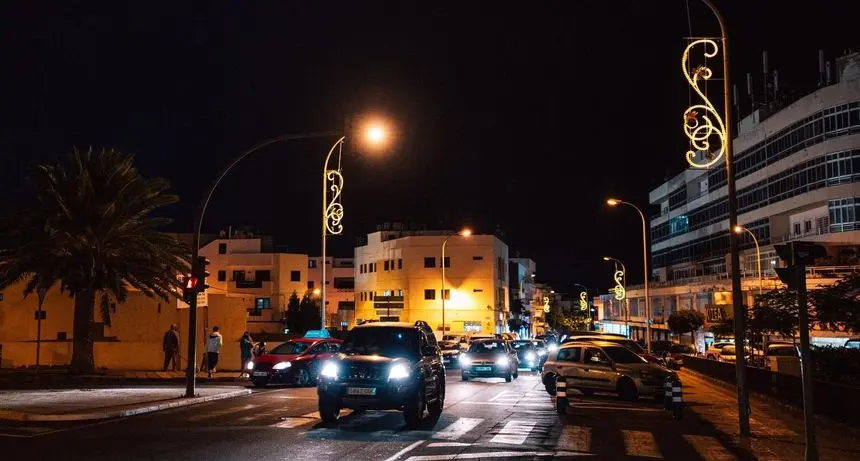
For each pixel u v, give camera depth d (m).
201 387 24.25
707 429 15.74
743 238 63.28
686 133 21.88
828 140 50.00
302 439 13.00
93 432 13.63
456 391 24.83
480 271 76.12
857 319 22.11
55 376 28.59
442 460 11.11
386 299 56.56
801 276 11.14
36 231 28.62
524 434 14.20
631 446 12.99
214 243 83.44
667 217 86.94
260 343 33.62
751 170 62.06
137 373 30.66
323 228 33.69
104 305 29.42
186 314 39.47
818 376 20.91
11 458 10.76
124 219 29.58
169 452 11.38
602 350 22.61
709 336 63.66
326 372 15.34
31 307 39.78
